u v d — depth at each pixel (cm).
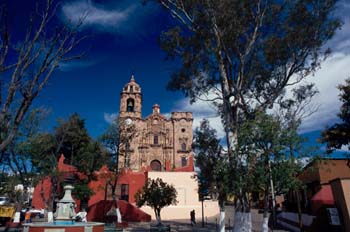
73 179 2922
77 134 3841
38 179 2559
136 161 5369
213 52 1625
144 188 2478
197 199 3391
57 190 2852
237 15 1577
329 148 1677
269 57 1636
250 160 1034
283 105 1623
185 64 1708
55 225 1426
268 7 1591
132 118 5709
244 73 1697
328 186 1739
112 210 2905
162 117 5866
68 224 1523
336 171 1878
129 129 3122
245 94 1691
